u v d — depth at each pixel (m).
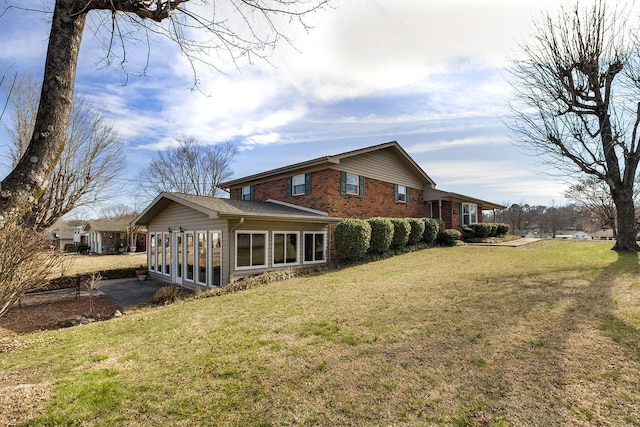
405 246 16.05
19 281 5.78
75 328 6.14
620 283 6.89
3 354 4.68
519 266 9.95
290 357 4.01
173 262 12.98
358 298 6.89
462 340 4.25
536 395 2.93
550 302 5.73
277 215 10.88
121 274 14.78
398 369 3.55
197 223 11.66
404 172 18.62
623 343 3.91
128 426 2.69
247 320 5.76
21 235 5.79
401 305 6.07
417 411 2.78
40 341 5.27
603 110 11.05
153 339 5.02
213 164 33.44
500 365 3.53
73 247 39.00
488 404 2.83
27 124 11.39
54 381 3.55
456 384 3.19
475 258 12.55
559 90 10.79
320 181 14.09
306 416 2.78
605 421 2.53
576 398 2.85
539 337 4.22
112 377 3.61
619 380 3.11
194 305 7.49
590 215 22.16
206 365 3.87
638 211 17.27
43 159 2.15
